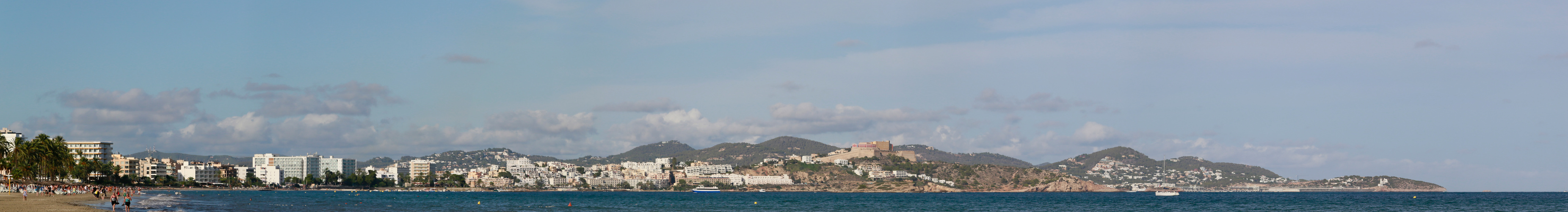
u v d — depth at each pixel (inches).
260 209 7839.6
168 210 6722.4
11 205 6097.4
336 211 7785.4
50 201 7121.1
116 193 6097.4
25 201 6815.9
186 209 7298.2
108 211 5718.5
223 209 7647.6
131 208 6806.1
